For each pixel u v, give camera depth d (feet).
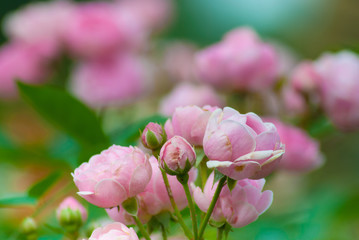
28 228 2.27
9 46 4.82
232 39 3.20
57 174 2.35
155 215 2.08
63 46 4.46
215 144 1.90
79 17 4.26
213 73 3.15
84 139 2.68
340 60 3.00
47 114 2.67
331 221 3.00
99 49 4.20
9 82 4.72
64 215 2.23
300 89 3.06
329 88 2.97
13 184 4.36
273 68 3.13
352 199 2.99
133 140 2.54
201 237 2.01
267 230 2.83
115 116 4.54
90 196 1.97
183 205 2.08
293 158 2.79
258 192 2.00
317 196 3.55
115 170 1.96
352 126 2.99
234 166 1.90
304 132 2.87
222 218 2.01
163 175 2.03
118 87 4.21
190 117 2.01
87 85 4.23
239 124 1.90
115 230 1.95
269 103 3.26
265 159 1.90
